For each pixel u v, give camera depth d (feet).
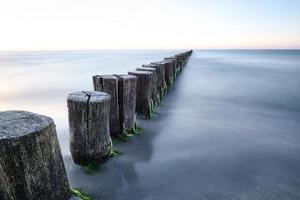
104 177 10.91
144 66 23.66
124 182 10.77
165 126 18.28
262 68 84.28
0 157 5.97
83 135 10.76
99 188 10.26
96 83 13.99
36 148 6.41
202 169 12.34
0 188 6.29
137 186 10.59
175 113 22.38
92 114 10.57
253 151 14.87
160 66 24.79
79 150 10.95
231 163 13.14
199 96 31.63
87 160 11.13
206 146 15.25
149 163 12.54
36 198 6.59
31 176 6.41
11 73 68.95
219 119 21.70
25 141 6.15
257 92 36.86
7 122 6.58
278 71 73.26
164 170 11.98
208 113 23.57
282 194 10.71
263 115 23.97
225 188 10.88
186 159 13.29
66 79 54.90
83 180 10.63
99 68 84.38
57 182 7.32
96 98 10.65
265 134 18.20
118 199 9.77
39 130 6.43
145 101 18.52
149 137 15.76
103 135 11.13
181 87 37.09
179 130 17.75
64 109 26.76
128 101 14.57
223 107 26.53
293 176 12.16
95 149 11.04
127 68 83.61
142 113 18.72
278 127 20.15
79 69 81.46
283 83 47.32
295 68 85.87
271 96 33.91
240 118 22.48
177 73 49.93
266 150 15.11
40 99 32.73
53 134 7.03
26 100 32.12
